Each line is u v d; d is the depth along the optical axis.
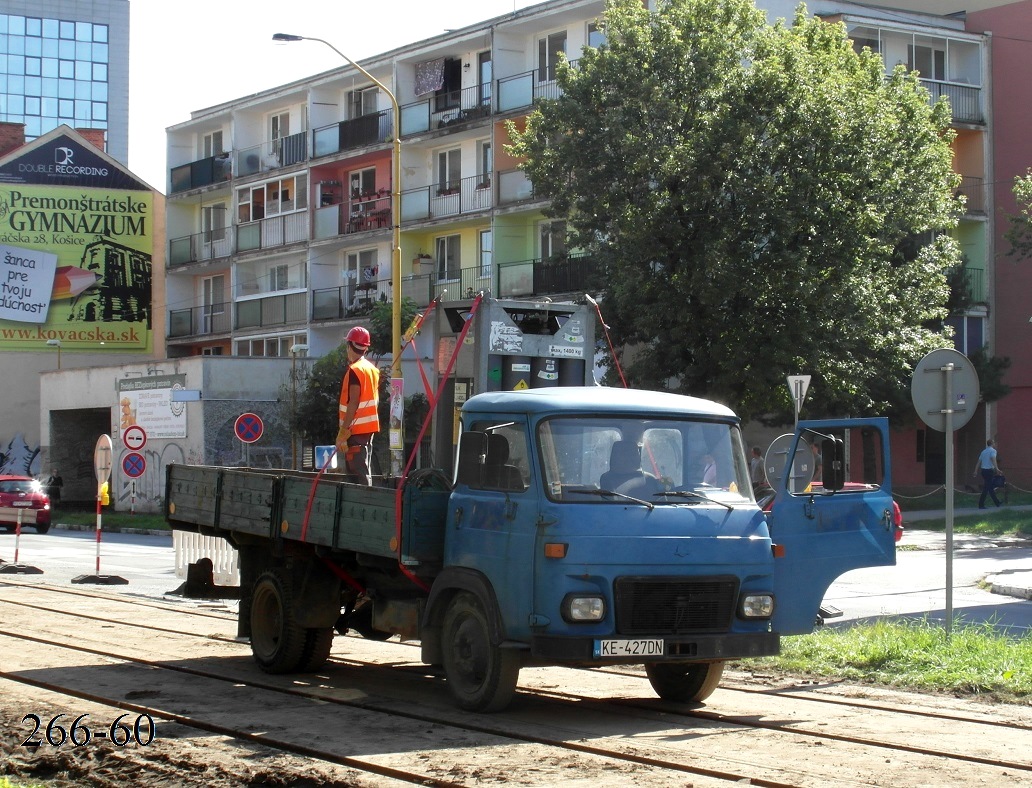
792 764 7.68
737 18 30.50
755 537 9.36
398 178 29.31
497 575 9.13
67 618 15.60
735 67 29.61
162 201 60.28
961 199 32.88
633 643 8.75
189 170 59.56
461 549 9.55
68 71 124.56
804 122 28.61
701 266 28.62
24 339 57.28
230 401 43.00
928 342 31.89
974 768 7.60
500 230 45.47
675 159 28.55
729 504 9.39
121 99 126.12
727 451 9.70
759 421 37.06
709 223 29.16
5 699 10.13
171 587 20.36
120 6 126.19
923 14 44.19
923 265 31.86
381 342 42.06
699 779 7.30
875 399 35.59
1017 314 44.59
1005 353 44.91
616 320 31.39
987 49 44.88
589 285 32.56
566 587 8.71
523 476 9.18
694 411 9.69
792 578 9.88
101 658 12.39
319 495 11.02
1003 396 41.91
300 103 55.34
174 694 10.39
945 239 32.34
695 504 9.27
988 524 30.56
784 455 10.57
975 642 11.88
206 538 18.17
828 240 28.75
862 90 29.70
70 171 58.25
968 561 23.81
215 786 7.36
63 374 50.69
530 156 31.56
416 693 10.52
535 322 12.69
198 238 59.66
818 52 30.75
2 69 122.44
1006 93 44.69
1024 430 44.53
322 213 52.41
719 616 9.12
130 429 25.78
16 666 11.79
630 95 29.81
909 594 18.67
